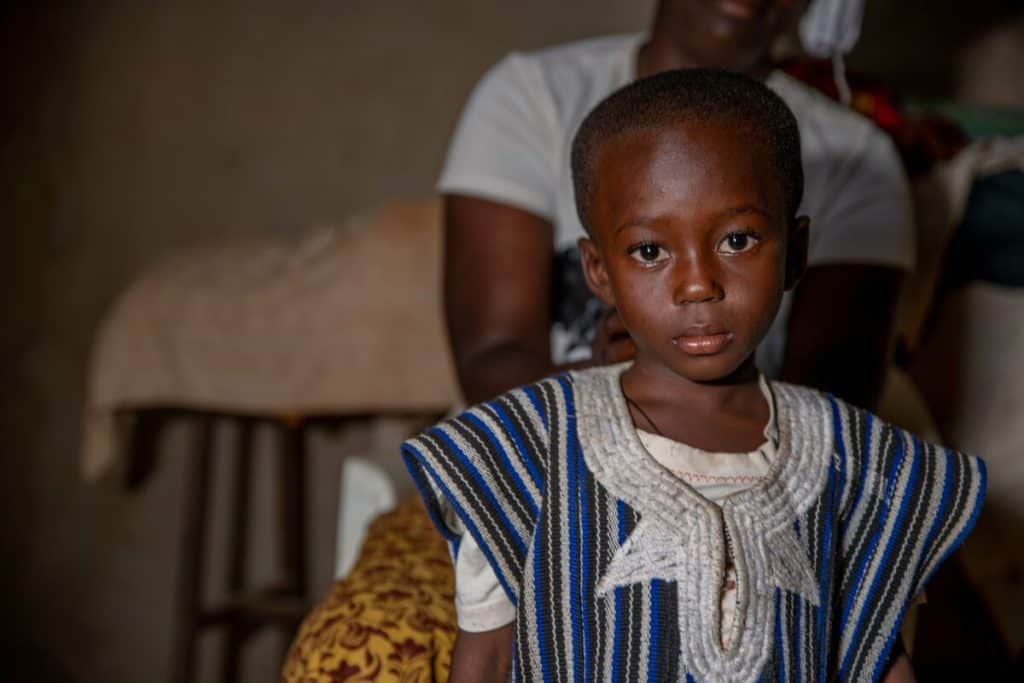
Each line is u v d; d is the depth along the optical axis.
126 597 3.80
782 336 1.82
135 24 3.91
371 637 1.40
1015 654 2.24
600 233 1.09
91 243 3.89
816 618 1.06
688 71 1.13
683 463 1.07
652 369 1.12
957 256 2.39
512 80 1.86
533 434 1.10
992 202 2.39
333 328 2.93
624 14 3.86
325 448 3.67
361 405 2.93
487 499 1.08
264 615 3.34
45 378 3.86
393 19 3.91
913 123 2.69
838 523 1.11
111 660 3.80
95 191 3.90
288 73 3.92
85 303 3.87
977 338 2.35
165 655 3.77
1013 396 2.29
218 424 3.72
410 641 1.39
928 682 2.31
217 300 3.03
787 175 1.07
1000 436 2.29
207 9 3.91
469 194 1.81
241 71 3.92
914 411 2.23
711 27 1.72
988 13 3.74
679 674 1.01
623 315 1.09
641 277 1.06
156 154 3.91
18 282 3.87
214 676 3.68
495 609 1.12
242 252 3.12
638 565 1.03
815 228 1.85
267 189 3.93
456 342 1.78
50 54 3.88
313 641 1.44
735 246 1.04
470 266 1.79
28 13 3.87
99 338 3.13
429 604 1.45
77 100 3.89
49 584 3.85
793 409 1.14
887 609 1.12
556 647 1.05
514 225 1.78
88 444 3.13
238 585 3.70
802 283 1.83
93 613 3.82
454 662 1.14
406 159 3.92
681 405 1.11
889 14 3.75
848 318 1.80
